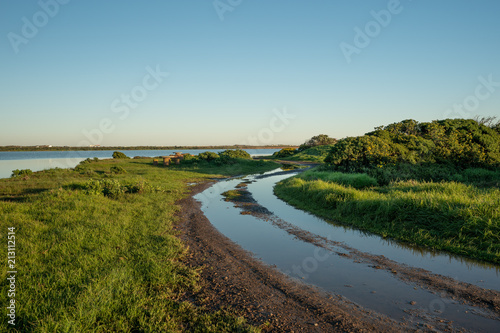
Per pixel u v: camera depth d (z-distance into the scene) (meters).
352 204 10.68
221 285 5.22
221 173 30.31
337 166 21.45
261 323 3.97
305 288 5.10
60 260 5.79
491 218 7.06
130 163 39.31
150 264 5.77
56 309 3.95
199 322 3.95
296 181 17.73
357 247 7.40
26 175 24.67
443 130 22.25
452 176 16.11
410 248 7.24
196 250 7.20
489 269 5.81
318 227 9.48
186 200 14.58
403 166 18.14
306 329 3.83
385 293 4.89
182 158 41.34
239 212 11.95
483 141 20.20
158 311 4.12
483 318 4.05
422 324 3.92
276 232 8.95
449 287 5.05
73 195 11.69
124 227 8.48
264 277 5.59
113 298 4.40
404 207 9.07
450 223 7.66
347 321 4.01
